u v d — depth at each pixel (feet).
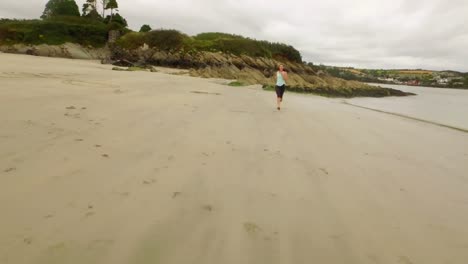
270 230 9.02
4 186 9.47
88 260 6.91
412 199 12.65
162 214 9.13
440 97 158.20
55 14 207.10
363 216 10.59
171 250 7.65
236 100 36.55
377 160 17.75
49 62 74.13
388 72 599.16
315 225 9.60
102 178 10.83
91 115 18.85
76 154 12.58
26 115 16.83
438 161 19.70
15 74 34.55
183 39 153.79
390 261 8.27
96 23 193.88
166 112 22.71
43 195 9.27
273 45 167.94
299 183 12.69
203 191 10.90
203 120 21.81
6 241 7.14
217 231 8.66
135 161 12.69
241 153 15.57
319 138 21.36
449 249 9.21
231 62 139.85
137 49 151.23
